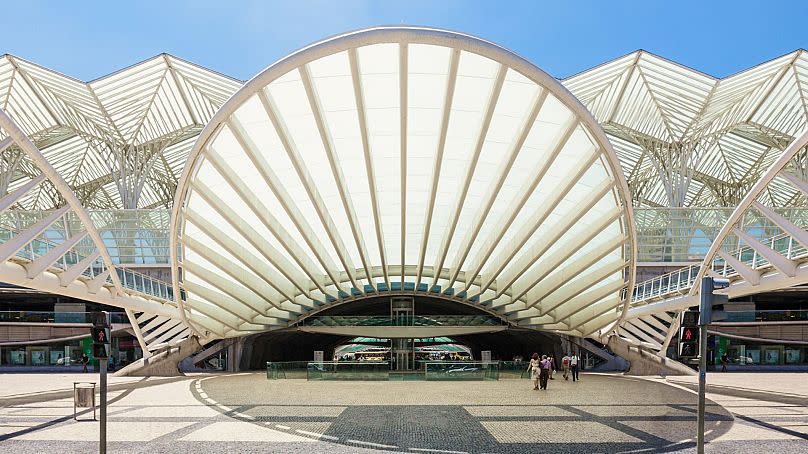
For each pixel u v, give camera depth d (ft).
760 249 68.08
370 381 115.24
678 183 184.24
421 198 103.45
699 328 36.55
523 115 75.41
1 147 58.95
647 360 130.31
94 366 168.25
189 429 52.16
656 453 41.60
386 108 76.07
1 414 62.23
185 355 131.95
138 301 101.04
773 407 67.41
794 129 171.01
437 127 80.12
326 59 65.87
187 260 97.09
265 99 63.82
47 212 170.19
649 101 167.94
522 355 207.10
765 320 166.30
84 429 52.03
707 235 170.19
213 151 75.20
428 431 51.47
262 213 90.53
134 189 184.14
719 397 79.25
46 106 160.25
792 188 209.05
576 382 110.01
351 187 98.63
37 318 167.32
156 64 149.69
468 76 69.15
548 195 94.12
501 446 44.70
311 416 61.11
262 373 147.64
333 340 223.10
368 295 154.71
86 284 83.15
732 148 204.85
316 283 124.06
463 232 117.60
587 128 67.72
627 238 89.15
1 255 59.11
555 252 103.60
